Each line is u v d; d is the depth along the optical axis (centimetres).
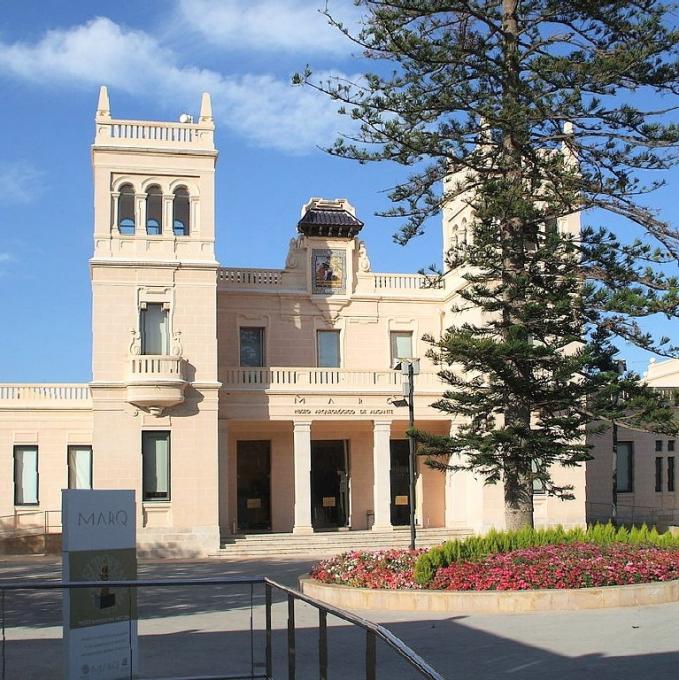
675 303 2578
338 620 1595
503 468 2844
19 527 4828
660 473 5262
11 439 4916
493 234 2817
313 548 4228
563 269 2977
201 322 4306
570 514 4572
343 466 4944
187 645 1772
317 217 4950
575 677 1441
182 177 4359
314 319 4941
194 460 4225
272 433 4822
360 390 4572
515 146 2853
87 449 4997
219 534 4191
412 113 2834
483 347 2677
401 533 4444
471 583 2212
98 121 4294
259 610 1450
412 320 5059
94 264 4209
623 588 2150
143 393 4131
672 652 1605
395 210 3034
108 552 1482
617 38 2816
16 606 2066
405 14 2819
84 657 1435
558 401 2814
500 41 2889
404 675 1392
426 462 2955
